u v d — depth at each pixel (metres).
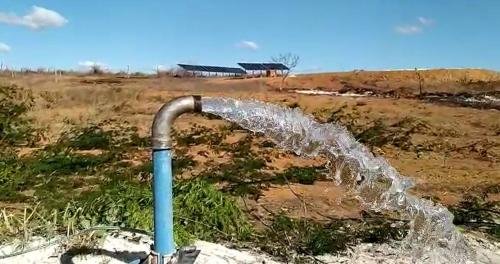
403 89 40.69
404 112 24.83
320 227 7.04
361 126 21.19
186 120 21.23
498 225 7.86
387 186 4.07
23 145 16.33
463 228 7.60
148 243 5.39
